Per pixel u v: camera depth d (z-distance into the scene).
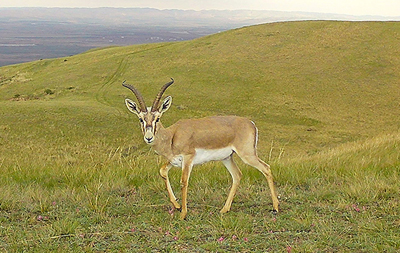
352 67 64.75
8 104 50.81
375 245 6.00
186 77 66.06
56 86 70.19
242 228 6.79
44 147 34.56
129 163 11.94
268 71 65.50
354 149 15.80
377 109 51.91
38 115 45.28
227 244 6.20
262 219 7.27
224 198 8.59
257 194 8.79
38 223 7.25
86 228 6.91
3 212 7.72
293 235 6.50
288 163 11.86
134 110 7.82
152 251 6.03
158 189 9.20
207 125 7.77
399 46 70.50
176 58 76.94
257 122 48.72
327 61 67.50
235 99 56.53
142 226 6.98
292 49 74.25
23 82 75.62
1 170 11.23
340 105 53.44
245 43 80.12
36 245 6.24
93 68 78.31
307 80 61.41
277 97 56.34
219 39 85.00
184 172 7.60
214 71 67.38
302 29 83.94
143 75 70.00
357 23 83.50
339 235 6.45
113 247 6.16
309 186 9.29
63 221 7.02
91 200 8.25
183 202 7.46
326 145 39.53
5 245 6.26
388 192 8.45
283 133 43.97
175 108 53.62
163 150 7.71
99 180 9.32
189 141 7.63
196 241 6.36
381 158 12.43
